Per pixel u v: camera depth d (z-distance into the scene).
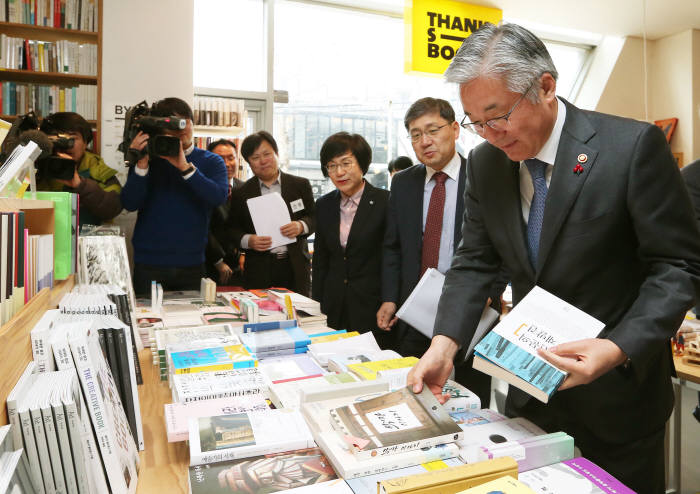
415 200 2.23
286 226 2.79
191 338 1.55
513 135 1.03
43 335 0.87
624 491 0.81
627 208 1.07
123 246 1.97
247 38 4.71
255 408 1.11
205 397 1.14
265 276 2.90
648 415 1.17
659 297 0.98
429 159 2.09
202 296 2.41
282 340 1.57
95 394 0.84
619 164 1.06
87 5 3.62
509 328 1.01
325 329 1.88
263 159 2.93
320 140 5.12
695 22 5.75
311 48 5.00
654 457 1.19
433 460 0.90
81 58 3.64
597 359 0.91
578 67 6.62
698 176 1.70
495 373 0.97
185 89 3.82
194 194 2.68
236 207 3.04
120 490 0.82
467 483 0.76
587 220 1.09
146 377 1.46
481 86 0.99
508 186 1.22
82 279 1.89
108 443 0.83
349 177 2.48
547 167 1.16
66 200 1.69
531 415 1.27
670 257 1.03
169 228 2.66
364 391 1.14
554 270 1.13
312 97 5.04
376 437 0.91
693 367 1.81
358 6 5.11
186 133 2.61
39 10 3.52
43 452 0.73
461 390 1.22
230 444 0.92
